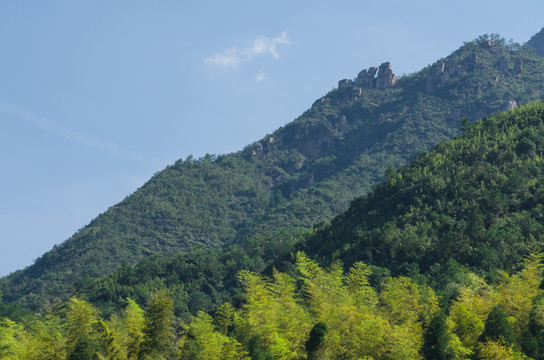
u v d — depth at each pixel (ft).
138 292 504.84
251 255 606.96
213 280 544.62
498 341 177.58
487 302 213.66
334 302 217.77
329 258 399.44
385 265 365.40
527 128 474.08
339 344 189.88
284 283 239.71
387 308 219.20
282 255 467.11
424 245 368.48
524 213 375.86
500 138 472.85
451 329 192.34
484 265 323.78
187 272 551.18
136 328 213.05
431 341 179.73
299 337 200.03
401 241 377.91
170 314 208.44
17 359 200.23
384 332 185.78
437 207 410.93
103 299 512.63
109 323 243.60
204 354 191.31
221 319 253.24
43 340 204.03
